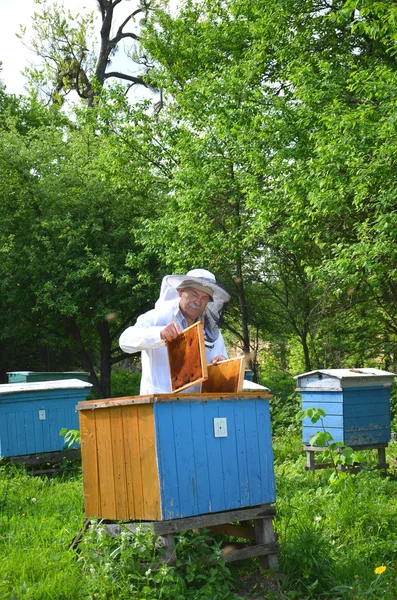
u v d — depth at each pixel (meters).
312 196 10.85
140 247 20.86
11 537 5.74
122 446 4.71
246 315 19.56
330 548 5.20
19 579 4.62
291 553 4.97
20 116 29.19
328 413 9.38
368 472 8.28
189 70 19.53
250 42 17.64
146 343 4.82
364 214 12.70
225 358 5.38
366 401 9.42
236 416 4.88
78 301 20.84
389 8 9.78
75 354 27.41
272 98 14.94
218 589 4.39
